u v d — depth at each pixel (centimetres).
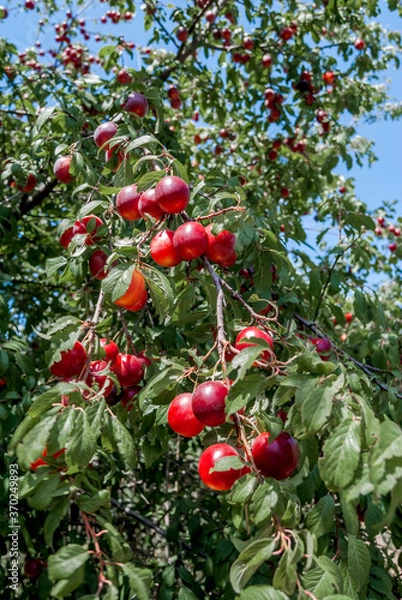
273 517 136
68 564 124
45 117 318
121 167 240
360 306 325
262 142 618
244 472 153
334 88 558
